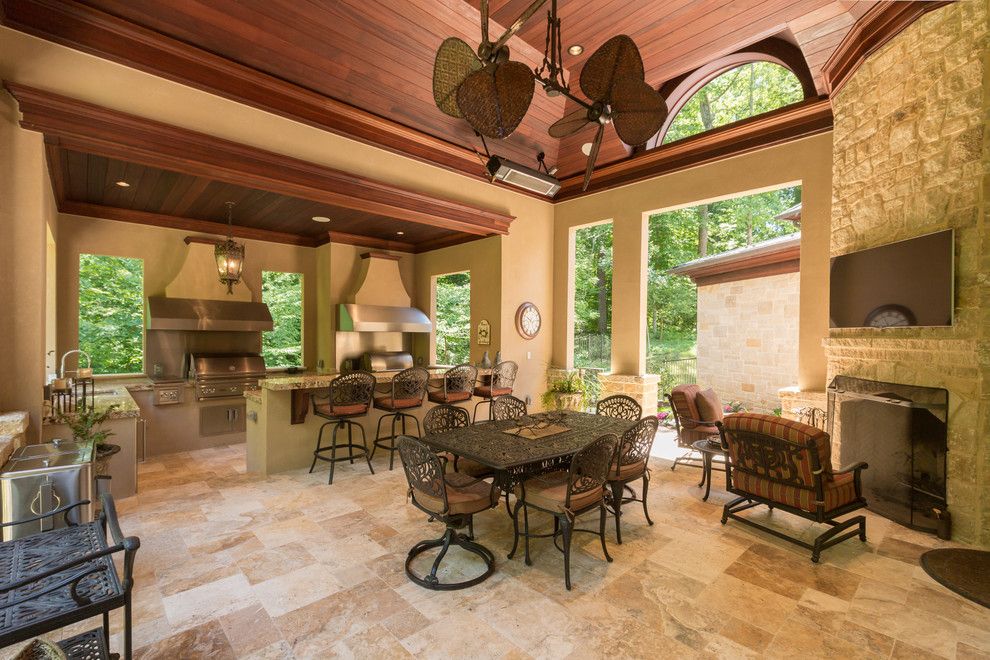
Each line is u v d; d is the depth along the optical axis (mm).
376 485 4004
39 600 1444
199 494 3777
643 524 3264
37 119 2936
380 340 7023
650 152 5645
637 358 5969
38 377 2998
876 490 3453
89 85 3102
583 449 2445
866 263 3586
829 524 3035
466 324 14156
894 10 3277
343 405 4203
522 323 6375
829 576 2549
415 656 1919
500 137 2338
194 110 3557
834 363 4086
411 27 4191
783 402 4660
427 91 4738
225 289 5715
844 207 3943
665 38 4445
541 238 6715
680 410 4625
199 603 2285
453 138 5316
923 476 3119
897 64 3363
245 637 2037
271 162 3965
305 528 3143
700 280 8219
